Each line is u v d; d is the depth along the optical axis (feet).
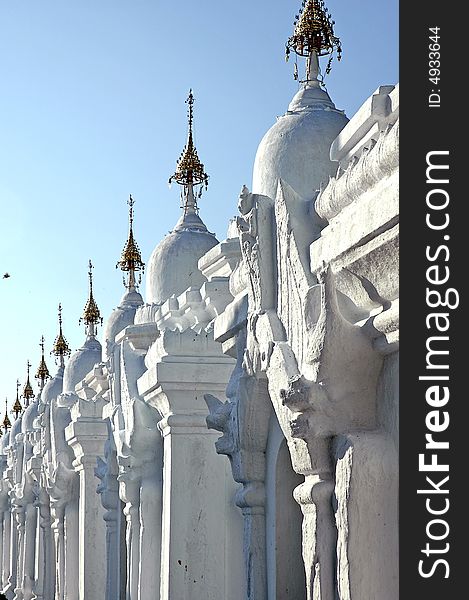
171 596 63.31
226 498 64.54
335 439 39.04
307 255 43.32
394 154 34.76
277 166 51.78
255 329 47.50
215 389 64.13
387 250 34.88
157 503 71.41
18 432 179.32
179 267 85.10
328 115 52.70
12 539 164.14
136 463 72.23
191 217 88.12
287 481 48.73
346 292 39.19
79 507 107.86
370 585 35.78
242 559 64.18
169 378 63.46
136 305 106.22
